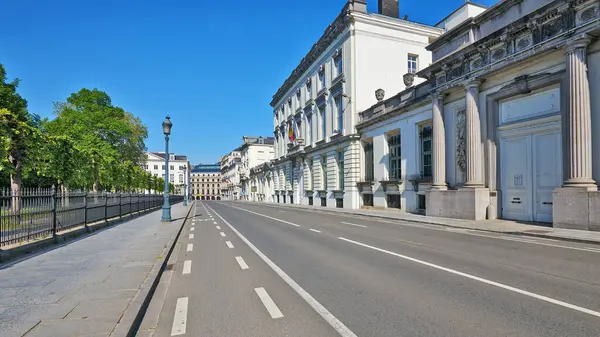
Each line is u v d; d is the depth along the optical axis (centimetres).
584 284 551
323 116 3616
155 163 13800
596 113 1182
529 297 492
